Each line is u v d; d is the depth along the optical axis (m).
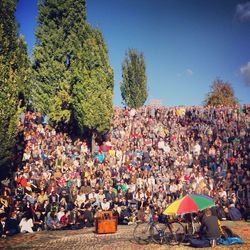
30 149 27.84
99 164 29.53
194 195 14.91
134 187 27.00
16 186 23.52
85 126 34.31
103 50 35.94
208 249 14.34
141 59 56.97
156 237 16.81
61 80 36.22
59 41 36.72
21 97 30.27
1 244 16.66
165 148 34.38
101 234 19.09
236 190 26.97
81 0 37.47
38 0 37.41
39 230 20.66
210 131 36.12
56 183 24.88
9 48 24.31
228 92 64.44
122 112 40.22
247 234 17.58
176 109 40.22
